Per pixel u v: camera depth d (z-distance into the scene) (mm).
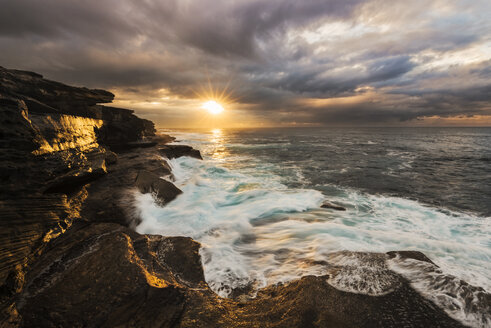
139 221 6883
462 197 10789
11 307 2994
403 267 4312
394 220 7762
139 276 3703
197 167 17266
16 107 3650
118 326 2928
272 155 26922
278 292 3842
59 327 2893
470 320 3146
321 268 4512
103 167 7402
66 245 4695
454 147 34156
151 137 31281
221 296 3887
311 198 10016
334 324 3010
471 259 4957
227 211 8352
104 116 15945
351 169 18188
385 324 3055
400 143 41938
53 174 4441
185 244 5426
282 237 6191
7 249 3168
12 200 3434
